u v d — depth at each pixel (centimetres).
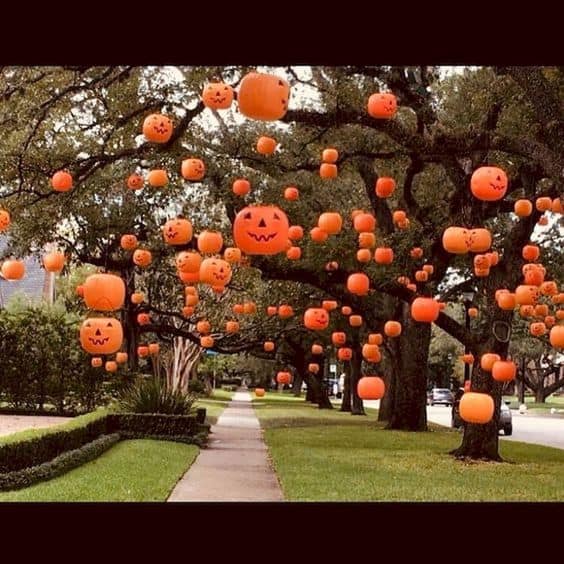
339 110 1126
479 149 1016
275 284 2402
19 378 2180
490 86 1421
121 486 1031
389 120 1073
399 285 1625
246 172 1886
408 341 2378
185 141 1602
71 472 1128
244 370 7112
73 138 1470
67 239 1933
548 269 2181
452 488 1127
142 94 1285
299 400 5853
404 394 2394
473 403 857
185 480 1177
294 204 1866
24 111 1169
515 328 3262
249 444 1878
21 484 980
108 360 2191
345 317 2845
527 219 1537
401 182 2092
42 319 2197
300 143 1650
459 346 6338
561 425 3566
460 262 2127
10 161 1391
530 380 6006
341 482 1157
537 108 896
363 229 1066
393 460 1504
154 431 1748
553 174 914
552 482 1245
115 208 1900
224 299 2595
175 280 2391
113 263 1997
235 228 682
